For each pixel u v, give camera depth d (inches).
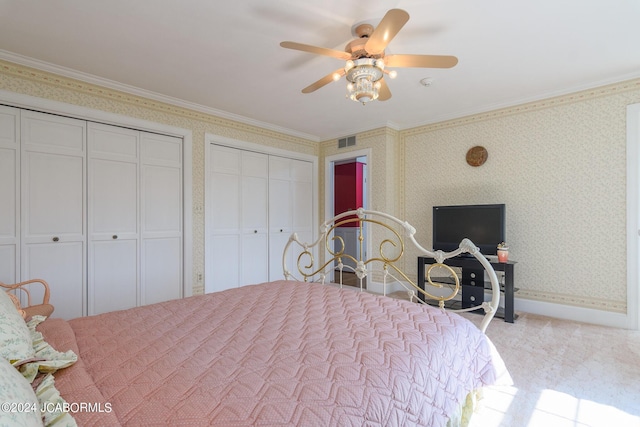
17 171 104.0
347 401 35.2
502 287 139.6
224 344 47.9
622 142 116.6
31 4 75.4
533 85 123.3
